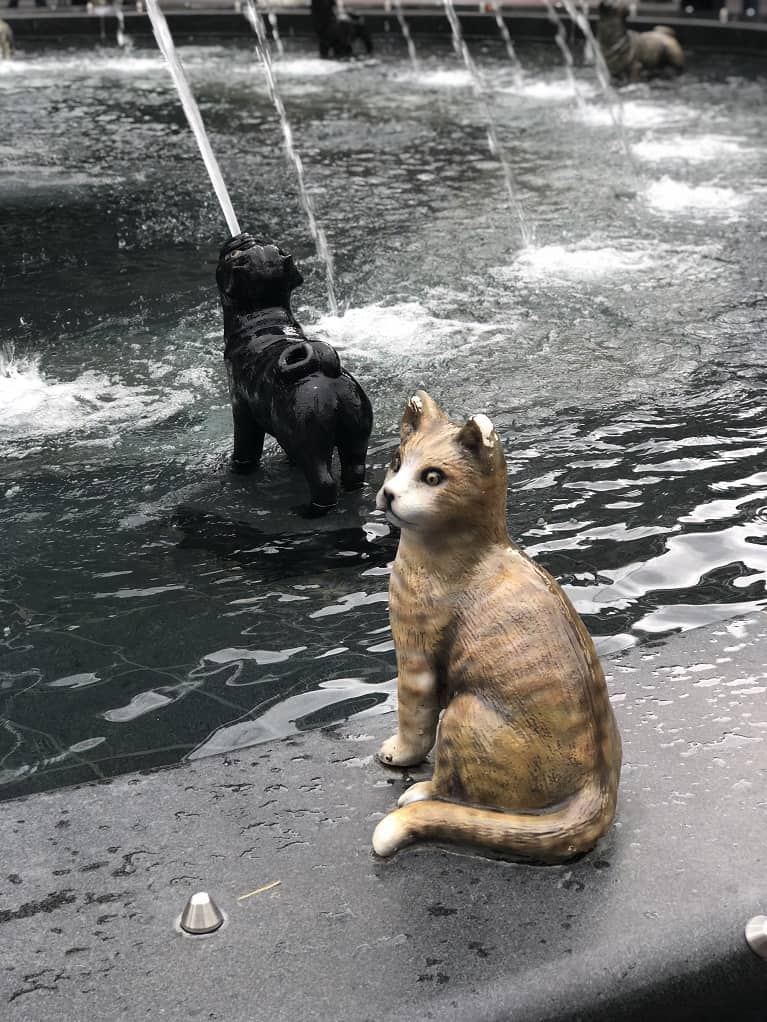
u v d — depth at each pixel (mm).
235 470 2678
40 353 3492
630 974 1334
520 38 10375
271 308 2627
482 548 1454
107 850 1468
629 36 8375
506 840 1426
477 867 1434
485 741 1427
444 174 5812
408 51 9961
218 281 2660
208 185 5605
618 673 1730
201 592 2188
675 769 1556
